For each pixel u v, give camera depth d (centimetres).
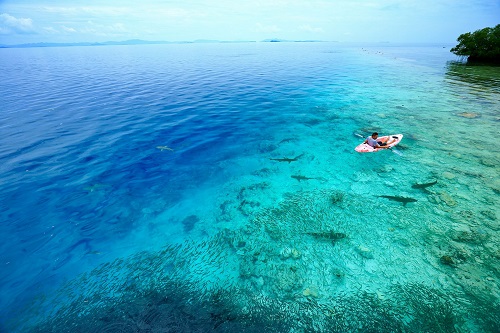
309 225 791
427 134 1388
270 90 2502
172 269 660
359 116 1720
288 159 1185
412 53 7775
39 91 2472
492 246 680
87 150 1236
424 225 763
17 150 1214
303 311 545
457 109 1809
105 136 1392
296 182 1021
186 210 879
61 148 1248
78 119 1642
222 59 5928
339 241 723
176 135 1434
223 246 729
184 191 977
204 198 941
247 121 1662
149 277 639
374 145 1227
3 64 5472
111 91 2452
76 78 3272
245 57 6419
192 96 2259
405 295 567
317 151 1263
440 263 640
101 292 602
